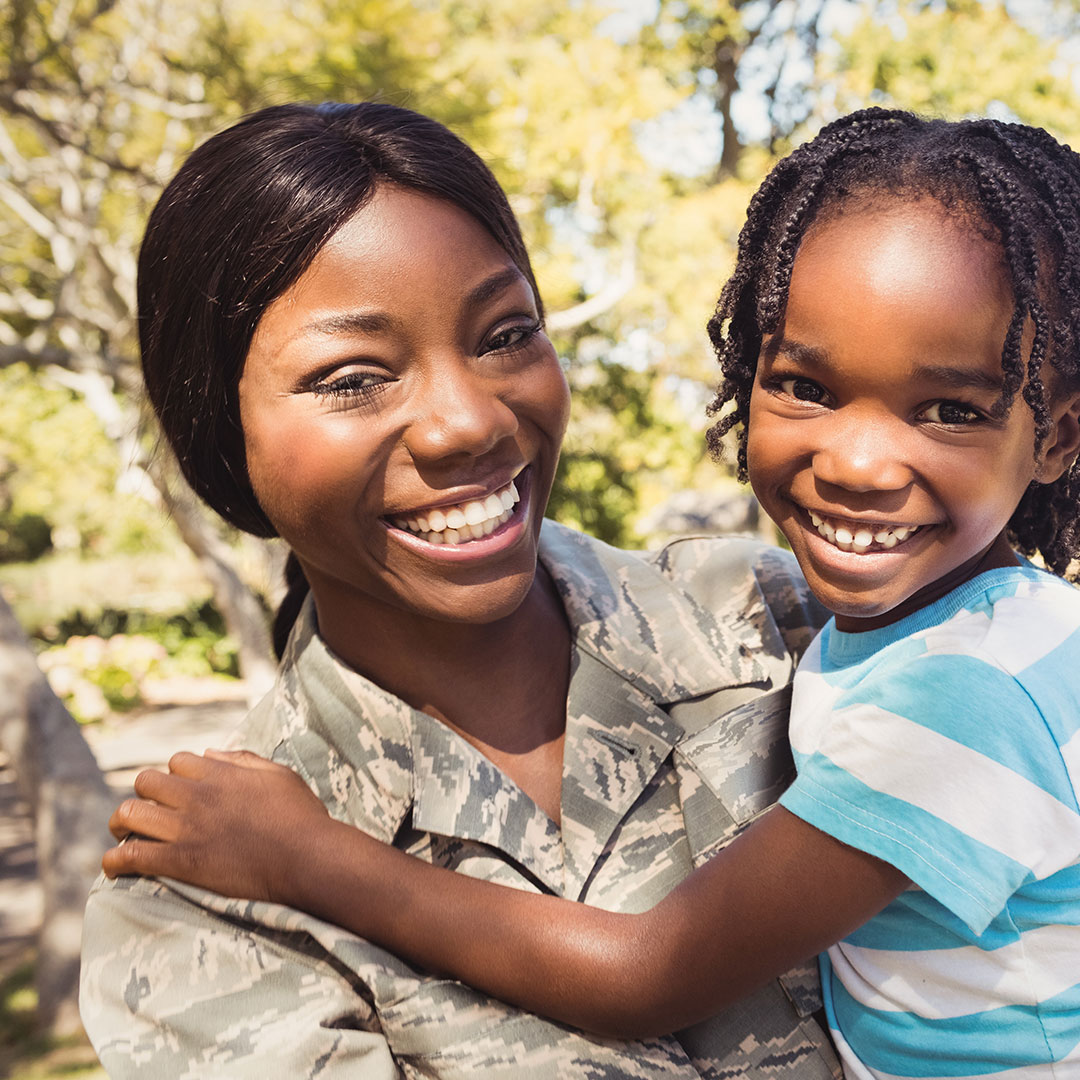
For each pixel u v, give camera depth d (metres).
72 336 11.29
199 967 1.23
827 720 1.30
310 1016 1.21
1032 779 1.13
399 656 1.37
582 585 1.45
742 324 1.39
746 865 1.21
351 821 1.34
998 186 1.16
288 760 1.39
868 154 1.24
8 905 9.38
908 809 1.14
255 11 7.58
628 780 1.35
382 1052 1.22
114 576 20.94
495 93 9.58
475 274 1.21
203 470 1.39
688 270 10.33
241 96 7.25
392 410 1.20
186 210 1.28
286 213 1.20
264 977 1.23
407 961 1.29
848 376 1.18
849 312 1.17
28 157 10.84
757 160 12.02
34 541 24.98
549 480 1.33
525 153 9.55
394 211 1.20
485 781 1.33
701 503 16.36
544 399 1.27
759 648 1.49
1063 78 11.70
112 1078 1.18
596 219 10.70
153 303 1.35
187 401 1.33
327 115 1.28
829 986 1.33
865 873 1.17
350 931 1.27
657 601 1.49
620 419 12.55
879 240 1.17
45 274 12.17
